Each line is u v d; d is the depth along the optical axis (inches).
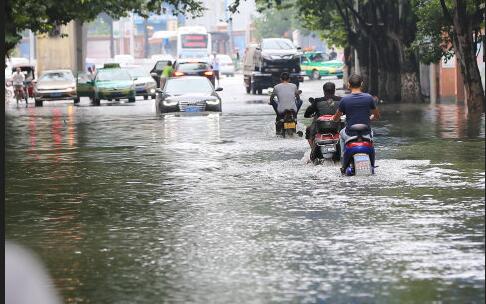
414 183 1151.6
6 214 967.0
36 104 3870.6
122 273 687.7
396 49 3506.4
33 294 630.5
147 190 1137.4
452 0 2945.4
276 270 687.1
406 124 2236.7
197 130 2140.7
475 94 2711.6
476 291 616.1
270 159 1475.1
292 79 4584.2
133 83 3944.4
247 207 987.9
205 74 4347.9
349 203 999.6
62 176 1294.3
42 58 5841.5
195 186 1165.1
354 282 646.5
